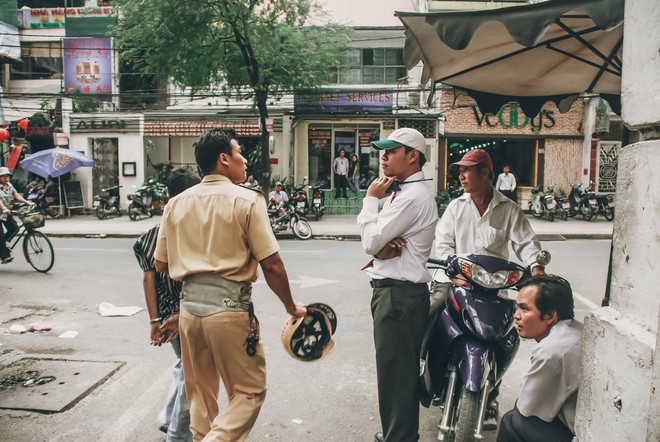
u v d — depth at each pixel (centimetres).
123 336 534
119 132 1883
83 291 725
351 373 446
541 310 234
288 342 274
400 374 282
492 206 348
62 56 1931
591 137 1812
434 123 1841
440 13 304
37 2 2042
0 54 1805
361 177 1911
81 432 338
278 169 1880
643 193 152
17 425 345
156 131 1872
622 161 165
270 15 1359
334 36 1549
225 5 1268
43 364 450
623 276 163
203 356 254
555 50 399
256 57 1407
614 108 506
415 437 284
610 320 163
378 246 277
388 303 281
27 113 1961
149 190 1758
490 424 345
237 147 266
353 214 1869
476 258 294
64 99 1906
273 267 248
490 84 482
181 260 250
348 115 1831
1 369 438
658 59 149
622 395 153
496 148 1917
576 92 507
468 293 296
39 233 842
